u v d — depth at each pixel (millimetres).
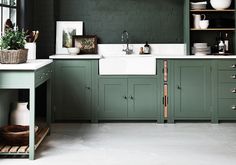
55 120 5930
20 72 3826
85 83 5820
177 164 3734
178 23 6438
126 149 4293
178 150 4242
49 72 4848
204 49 5996
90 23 6441
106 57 5922
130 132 5164
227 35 6340
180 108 5797
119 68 5777
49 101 4984
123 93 5805
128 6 6434
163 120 5801
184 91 5781
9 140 4074
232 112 5785
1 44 4070
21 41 4145
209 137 4855
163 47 6371
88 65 5797
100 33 6426
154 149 4285
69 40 6387
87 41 6363
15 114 4473
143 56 5980
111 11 6438
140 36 6426
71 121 5969
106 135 4988
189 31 6055
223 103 5781
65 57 5770
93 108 5836
